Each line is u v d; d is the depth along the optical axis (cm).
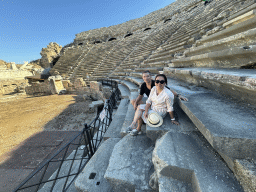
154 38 1446
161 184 137
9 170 353
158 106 215
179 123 208
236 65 226
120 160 200
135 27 2533
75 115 739
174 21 1523
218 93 223
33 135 540
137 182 166
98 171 222
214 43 313
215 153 146
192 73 276
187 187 131
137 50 1505
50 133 549
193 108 172
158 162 148
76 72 1894
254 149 107
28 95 1620
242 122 128
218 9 714
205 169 127
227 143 110
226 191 106
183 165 133
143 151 212
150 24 2219
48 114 788
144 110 242
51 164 363
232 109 159
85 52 2323
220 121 133
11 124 675
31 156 406
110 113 446
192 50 434
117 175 177
